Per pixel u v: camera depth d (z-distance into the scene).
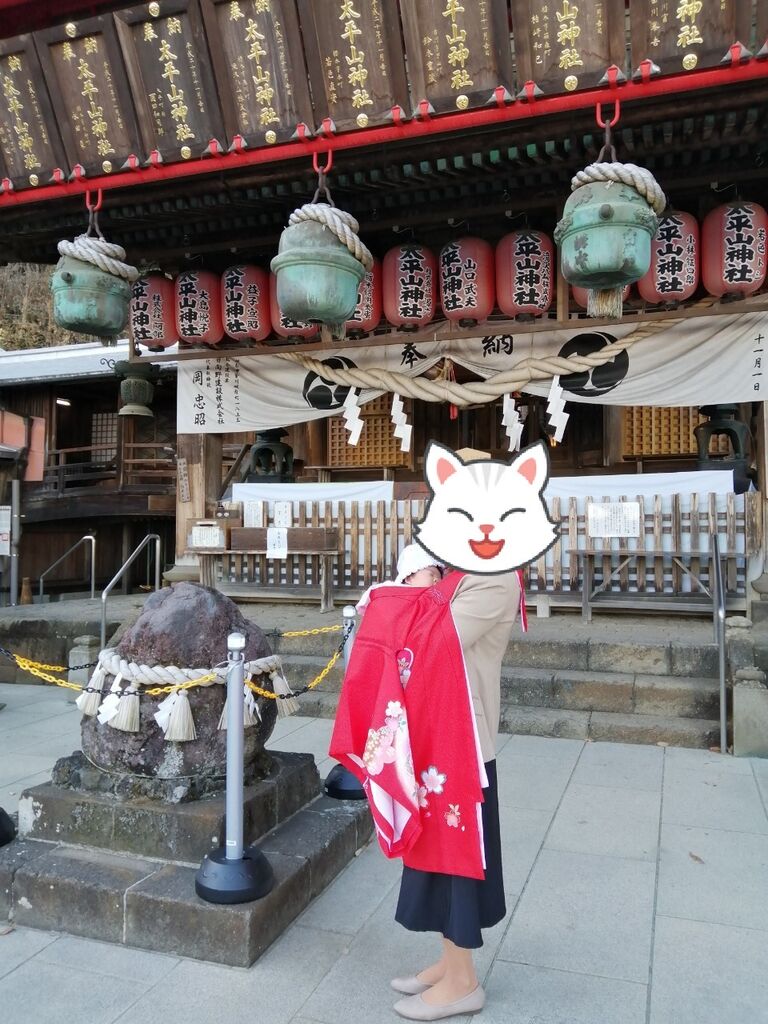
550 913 2.88
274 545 7.50
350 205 6.61
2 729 5.62
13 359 17.61
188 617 3.23
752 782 4.24
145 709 3.15
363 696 2.28
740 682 4.82
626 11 5.15
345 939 2.74
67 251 5.35
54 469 17.69
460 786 2.16
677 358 6.82
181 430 8.45
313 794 3.73
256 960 2.60
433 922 2.26
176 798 3.09
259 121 5.46
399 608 2.35
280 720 5.63
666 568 6.65
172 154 5.63
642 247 4.47
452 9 4.73
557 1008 2.31
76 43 5.54
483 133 5.32
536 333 7.25
